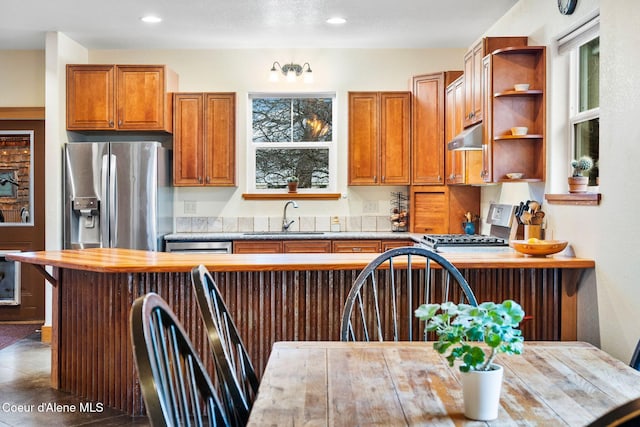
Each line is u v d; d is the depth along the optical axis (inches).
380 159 215.8
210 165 216.8
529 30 160.7
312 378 64.0
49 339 195.6
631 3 105.5
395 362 70.4
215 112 216.5
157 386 39.4
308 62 227.5
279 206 229.1
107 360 131.9
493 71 150.9
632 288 106.8
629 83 106.8
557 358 71.4
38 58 224.7
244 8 175.6
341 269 121.0
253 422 51.2
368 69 227.5
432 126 210.8
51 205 201.0
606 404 55.2
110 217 199.9
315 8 175.9
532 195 159.0
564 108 145.1
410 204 218.5
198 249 205.3
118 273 127.2
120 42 215.8
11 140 226.5
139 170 200.1
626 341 108.9
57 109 200.5
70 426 121.2
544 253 127.4
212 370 127.0
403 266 120.0
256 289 126.8
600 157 119.0
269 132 234.1
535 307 129.9
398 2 170.2
